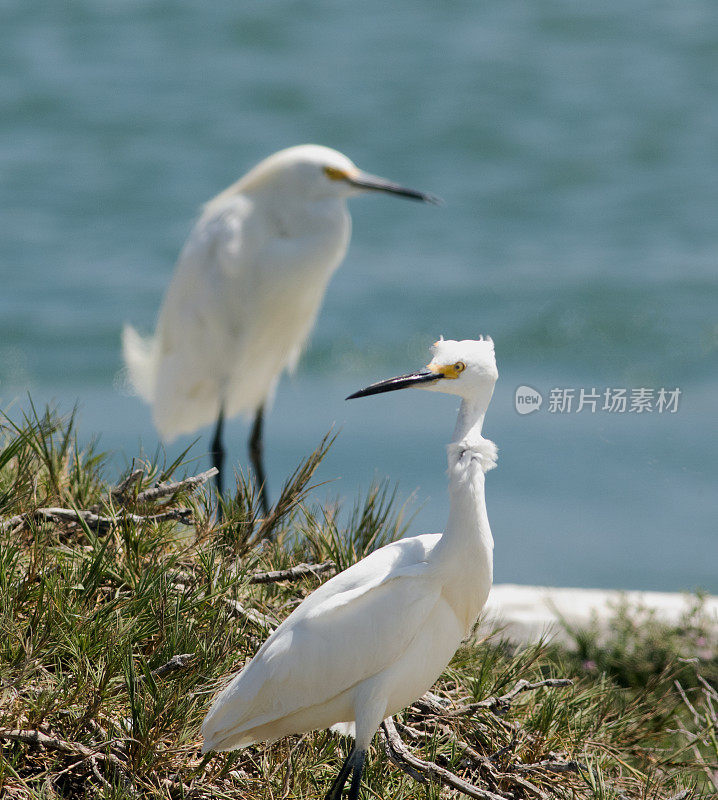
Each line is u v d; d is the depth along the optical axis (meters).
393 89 36.38
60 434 6.80
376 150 33.56
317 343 23.41
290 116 35.12
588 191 31.95
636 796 5.45
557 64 38.53
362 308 24.84
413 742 5.50
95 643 5.09
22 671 4.84
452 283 26.03
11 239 28.20
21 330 23.59
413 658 4.86
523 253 28.44
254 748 5.37
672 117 35.34
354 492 14.09
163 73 36.88
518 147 33.78
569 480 14.91
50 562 5.54
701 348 23.09
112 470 7.07
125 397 20.47
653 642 8.02
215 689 5.20
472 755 5.24
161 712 4.86
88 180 31.27
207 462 13.33
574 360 23.05
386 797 5.15
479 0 42.91
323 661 4.72
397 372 22.67
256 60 38.03
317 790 5.16
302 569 6.00
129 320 24.25
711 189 31.80
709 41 40.12
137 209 30.03
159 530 6.05
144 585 5.38
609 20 41.69
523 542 13.09
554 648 7.59
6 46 37.78
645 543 13.05
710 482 14.88
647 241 29.12
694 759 6.21
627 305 24.83
